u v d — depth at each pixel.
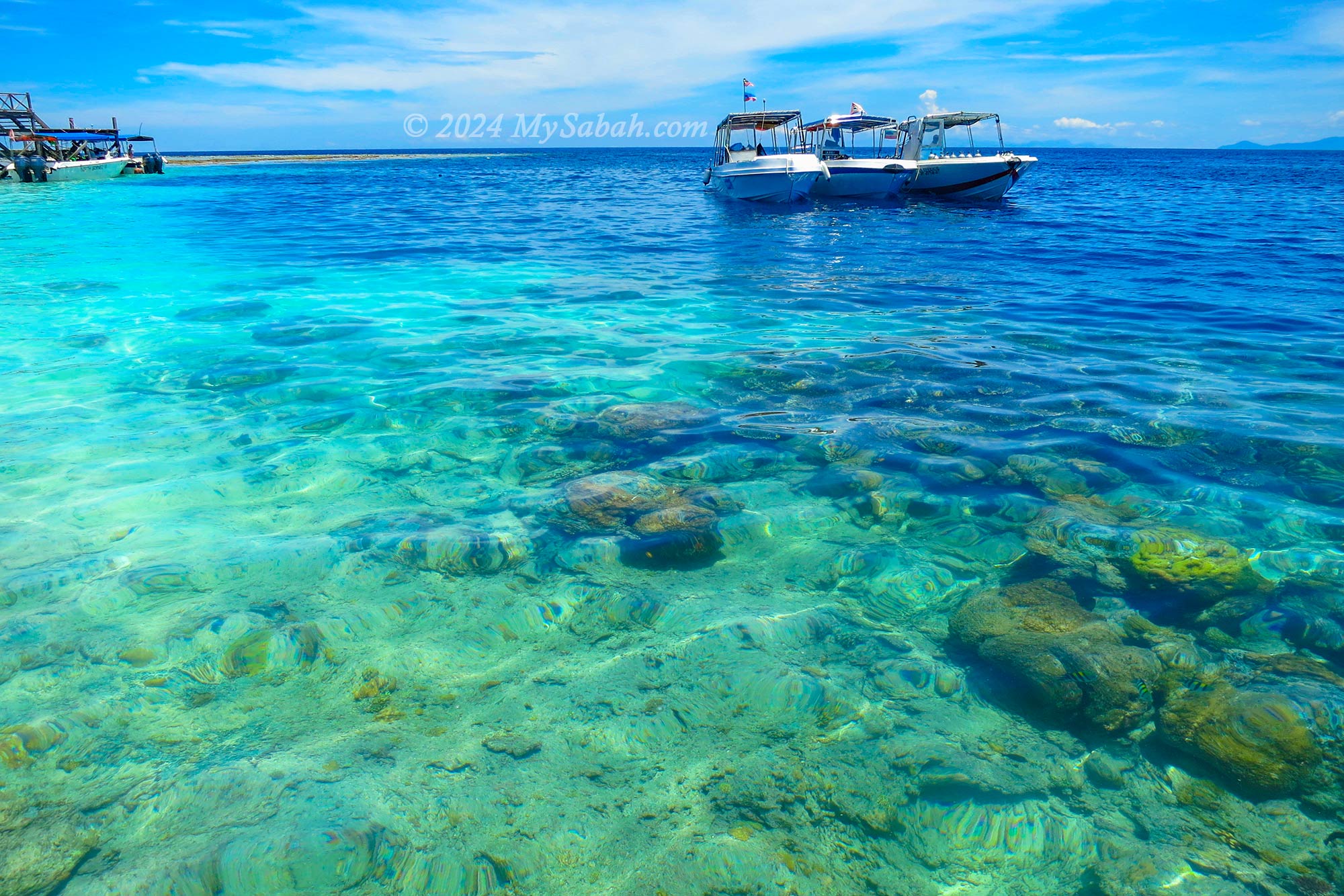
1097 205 23.69
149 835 2.01
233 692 2.57
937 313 8.32
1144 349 6.77
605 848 2.03
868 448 4.56
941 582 3.29
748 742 2.42
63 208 20.86
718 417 5.08
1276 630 2.90
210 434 4.72
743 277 10.62
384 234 15.37
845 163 23.39
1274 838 2.07
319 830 2.03
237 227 16.36
